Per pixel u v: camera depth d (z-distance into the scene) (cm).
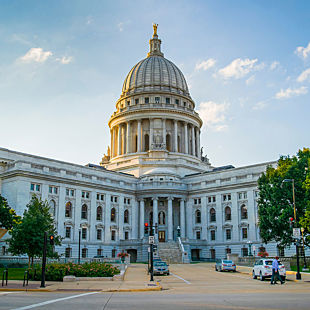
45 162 9338
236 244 9625
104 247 9806
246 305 2056
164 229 10494
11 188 8500
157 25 15450
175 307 1992
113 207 10294
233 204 9888
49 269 4306
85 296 2670
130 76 14075
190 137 13425
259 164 9794
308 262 6044
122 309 1925
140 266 7438
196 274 5594
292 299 2320
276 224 6356
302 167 6356
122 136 13162
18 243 5916
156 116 12750
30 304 2130
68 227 9175
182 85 14038
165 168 11619
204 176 10888
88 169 10138
